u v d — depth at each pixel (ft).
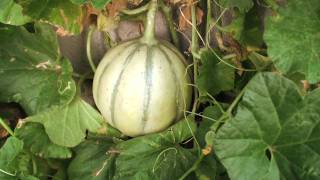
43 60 1.96
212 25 1.91
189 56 2.00
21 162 1.93
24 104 1.95
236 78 1.98
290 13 1.63
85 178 2.02
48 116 1.94
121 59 1.82
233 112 1.89
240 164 1.56
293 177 1.59
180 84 1.85
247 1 1.76
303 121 1.55
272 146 1.61
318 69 1.62
